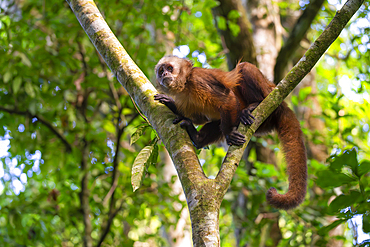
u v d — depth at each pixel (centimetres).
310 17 1215
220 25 1233
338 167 534
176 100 777
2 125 1223
